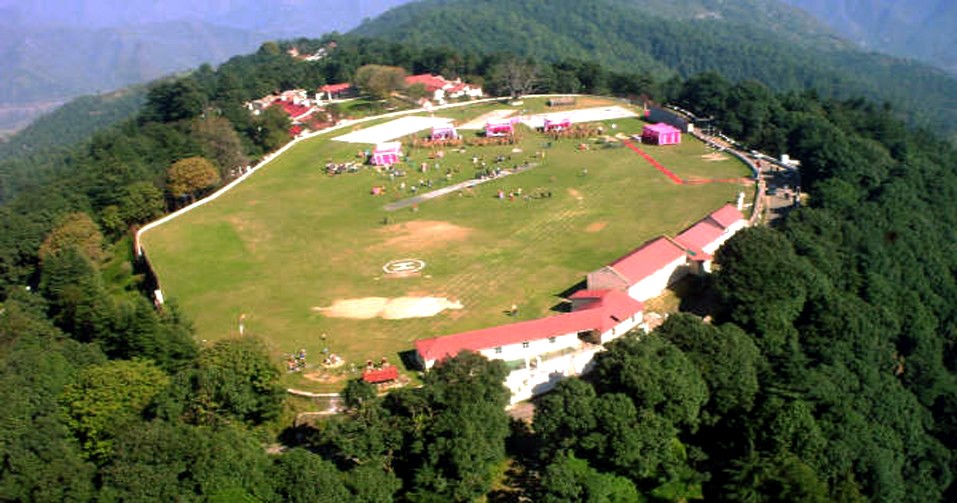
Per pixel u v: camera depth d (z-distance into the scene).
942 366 132.25
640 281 120.94
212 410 86.56
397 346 110.25
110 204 185.50
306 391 97.81
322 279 140.12
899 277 143.50
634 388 86.44
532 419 88.06
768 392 95.00
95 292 123.94
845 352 112.38
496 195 188.00
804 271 119.06
